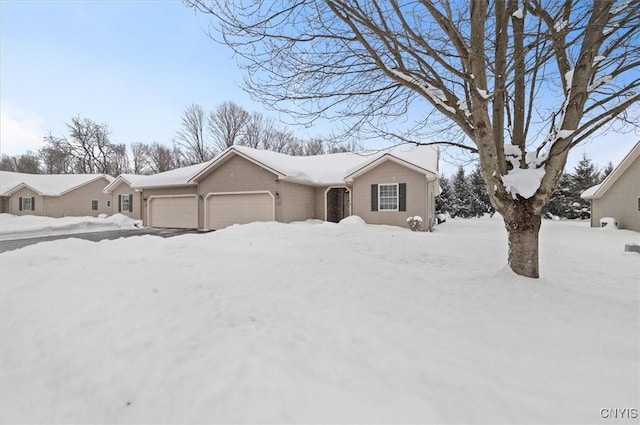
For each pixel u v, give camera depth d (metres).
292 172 15.77
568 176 33.19
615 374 2.13
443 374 2.14
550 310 3.42
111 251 5.94
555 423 1.66
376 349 2.51
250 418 1.80
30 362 2.44
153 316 2.99
